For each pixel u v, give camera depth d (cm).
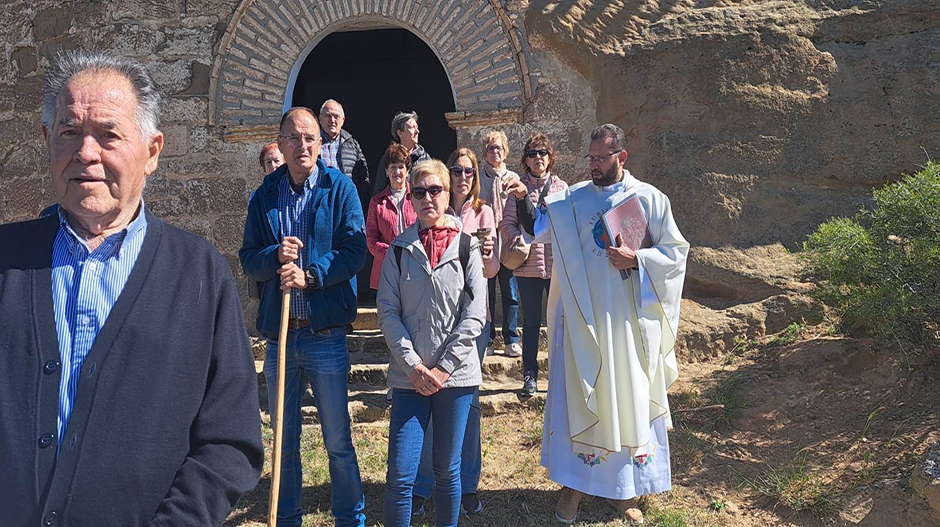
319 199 395
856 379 520
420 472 433
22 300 171
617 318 409
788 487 431
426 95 1204
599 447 402
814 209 650
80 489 162
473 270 372
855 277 515
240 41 712
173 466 172
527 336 555
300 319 385
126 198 182
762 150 658
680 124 670
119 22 725
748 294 631
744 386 540
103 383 167
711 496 439
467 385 362
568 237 417
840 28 664
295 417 394
